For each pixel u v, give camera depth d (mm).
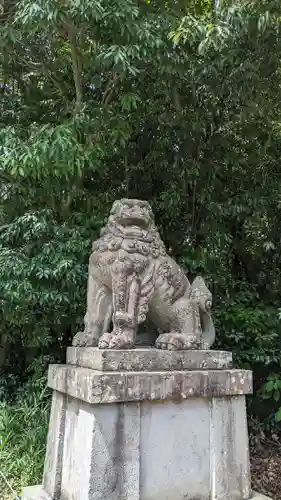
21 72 4941
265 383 4543
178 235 5047
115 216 2988
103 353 2537
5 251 4043
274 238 5250
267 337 4617
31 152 3502
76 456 2600
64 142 3508
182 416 2689
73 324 4707
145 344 3102
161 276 2924
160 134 4824
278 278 5441
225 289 5160
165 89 4559
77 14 3430
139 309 2828
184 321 2934
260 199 4836
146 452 2559
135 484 2455
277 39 3932
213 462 2707
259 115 4887
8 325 4797
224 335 4746
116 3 3457
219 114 4828
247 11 3525
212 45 3688
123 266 2803
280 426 4676
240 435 2824
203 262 4656
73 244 4059
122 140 4156
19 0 3812
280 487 3844
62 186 4352
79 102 4227
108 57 3521
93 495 2342
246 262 5508
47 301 4105
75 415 2727
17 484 3441
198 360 2807
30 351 5148
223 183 5113
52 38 4484
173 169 4805
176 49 3975
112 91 4453
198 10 4691
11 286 3896
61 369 2918
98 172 4719
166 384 2590
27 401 4430
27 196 4406
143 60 3816
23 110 4824
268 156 5148
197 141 4836
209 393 2721
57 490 2795
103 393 2410
